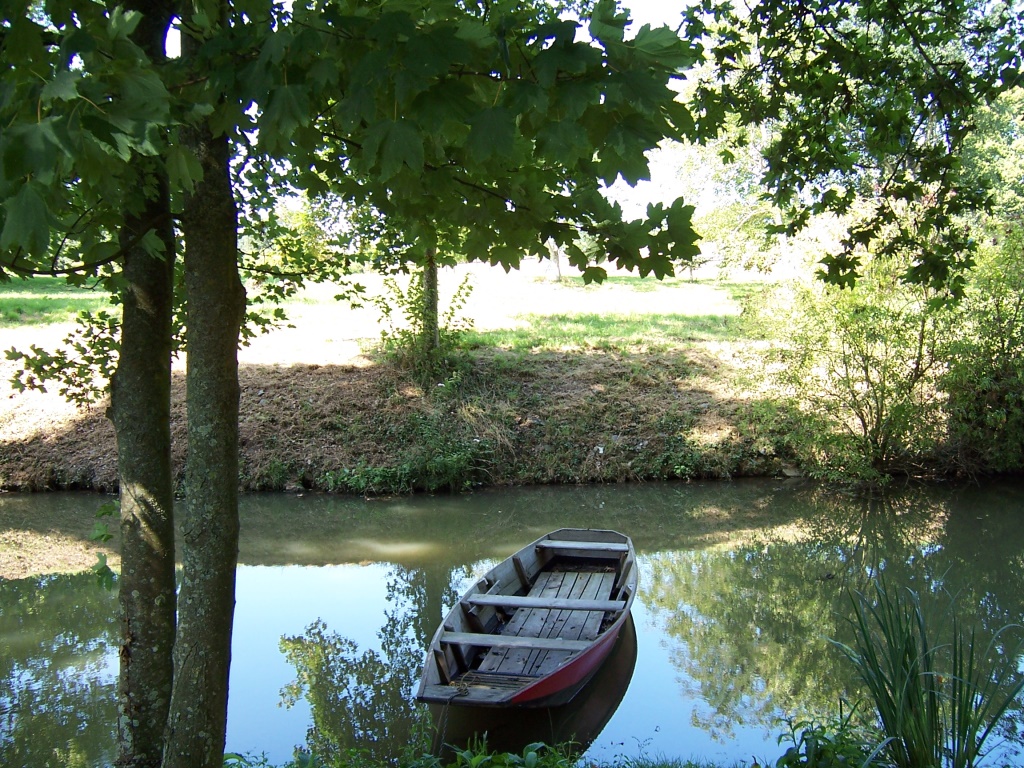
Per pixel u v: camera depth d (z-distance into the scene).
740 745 6.80
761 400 16.05
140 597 4.57
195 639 3.82
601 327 22.06
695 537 13.13
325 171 5.19
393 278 17.47
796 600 10.40
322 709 7.59
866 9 6.23
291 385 17.11
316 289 26.06
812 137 6.20
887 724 4.36
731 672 8.27
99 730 6.80
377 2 2.98
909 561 11.90
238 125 3.33
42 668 8.06
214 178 3.73
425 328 17.42
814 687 7.84
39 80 2.25
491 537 13.08
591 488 15.55
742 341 20.11
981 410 15.65
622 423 16.69
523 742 6.89
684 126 2.79
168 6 3.77
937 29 6.21
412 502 14.82
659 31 2.58
